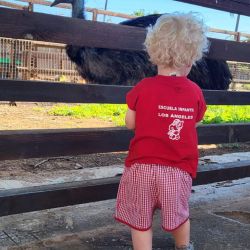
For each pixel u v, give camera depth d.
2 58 4.90
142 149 1.08
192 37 1.07
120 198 1.13
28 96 1.32
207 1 1.63
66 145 1.39
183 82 1.11
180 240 1.16
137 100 1.10
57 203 1.35
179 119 1.08
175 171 1.08
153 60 1.11
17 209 1.29
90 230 1.49
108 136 1.46
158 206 1.11
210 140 1.68
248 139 1.80
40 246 1.35
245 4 1.75
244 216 1.71
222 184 2.12
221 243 1.44
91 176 2.13
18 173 2.14
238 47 1.75
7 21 1.26
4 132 1.30
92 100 1.43
